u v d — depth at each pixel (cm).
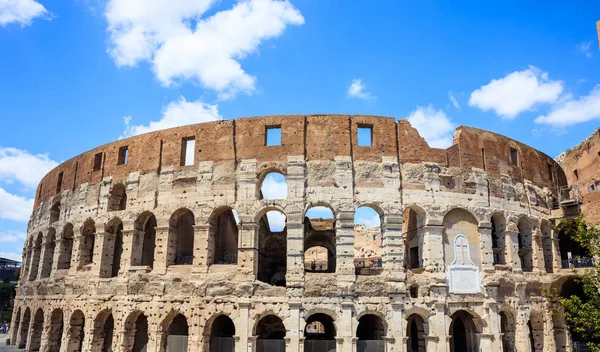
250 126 5434
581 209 6169
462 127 5706
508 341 5438
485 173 5638
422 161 5381
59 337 6359
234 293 4944
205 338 4941
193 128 5650
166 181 5562
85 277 5875
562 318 6025
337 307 4838
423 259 5216
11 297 14175
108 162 6184
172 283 5184
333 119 5375
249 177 5247
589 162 7519
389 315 4869
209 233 5222
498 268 5416
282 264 6894
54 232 7062
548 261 6228
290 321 4788
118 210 5925
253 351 4788
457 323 6009
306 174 5184
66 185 6825
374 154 5303
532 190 6134
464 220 5416
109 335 5984
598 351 3688
